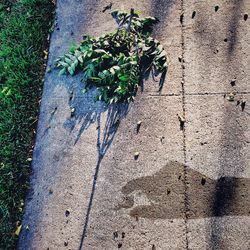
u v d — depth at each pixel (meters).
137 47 1.68
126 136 1.56
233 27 1.68
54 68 1.78
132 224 1.40
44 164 1.58
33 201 1.52
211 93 1.57
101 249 1.39
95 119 1.62
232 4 1.73
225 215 1.36
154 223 1.39
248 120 1.49
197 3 1.77
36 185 1.54
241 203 1.36
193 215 1.38
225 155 1.45
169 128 1.54
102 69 1.68
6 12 2.00
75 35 1.84
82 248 1.40
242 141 1.46
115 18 1.82
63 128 1.63
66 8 1.93
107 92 1.64
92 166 1.53
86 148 1.57
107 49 1.71
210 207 1.38
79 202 1.48
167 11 1.79
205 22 1.72
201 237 1.34
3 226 1.49
